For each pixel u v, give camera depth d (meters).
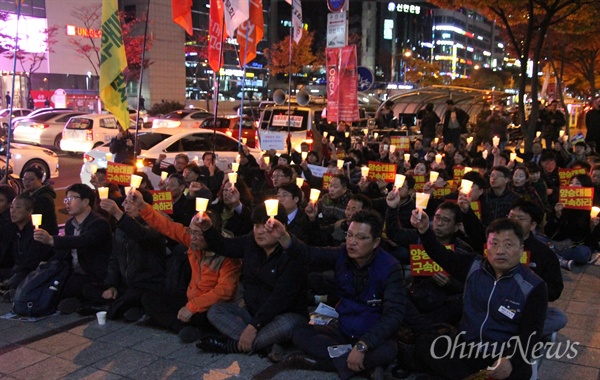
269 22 71.81
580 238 8.02
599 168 8.43
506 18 15.90
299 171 9.10
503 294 3.86
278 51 53.78
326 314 5.11
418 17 98.56
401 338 4.65
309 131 15.55
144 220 5.74
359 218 4.30
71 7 40.50
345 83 12.09
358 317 4.44
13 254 6.42
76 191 5.88
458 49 113.75
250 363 4.67
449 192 8.03
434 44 109.62
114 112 7.80
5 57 35.88
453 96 22.64
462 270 4.39
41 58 36.47
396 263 4.39
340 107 12.20
